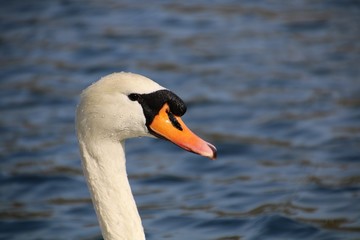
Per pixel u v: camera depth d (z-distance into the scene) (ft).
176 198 44.45
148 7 79.00
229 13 77.05
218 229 39.86
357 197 43.09
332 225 39.65
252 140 52.16
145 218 41.65
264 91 60.29
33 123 56.54
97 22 75.77
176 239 38.70
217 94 59.82
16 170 49.14
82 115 25.14
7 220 42.55
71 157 51.11
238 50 68.44
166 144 52.42
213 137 52.70
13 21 76.43
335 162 48.55
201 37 71.61
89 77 64.18
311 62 65.26
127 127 25.09
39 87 62.69
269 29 72.79
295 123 54.44
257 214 41.16
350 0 77.97
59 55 68.80
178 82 62.23
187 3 80.12
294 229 38.83
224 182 46.47
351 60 65.36
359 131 52.85
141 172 48.37
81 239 39.81
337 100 58.18
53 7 79.56
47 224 41.91
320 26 72.84
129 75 25.31
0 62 67.87
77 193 46.11
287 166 48.26
